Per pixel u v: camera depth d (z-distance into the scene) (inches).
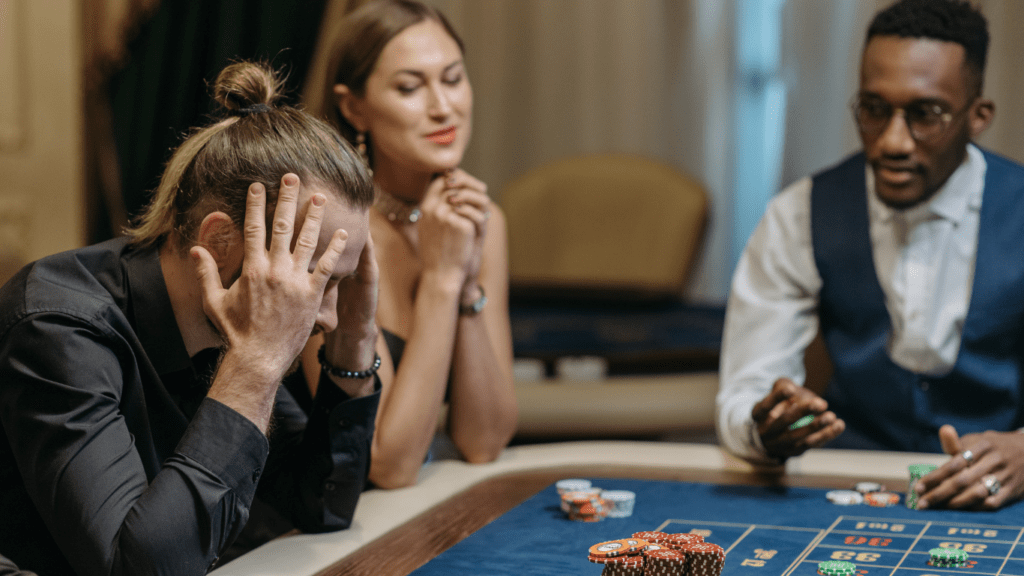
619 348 136.5
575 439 117.5
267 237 52.0
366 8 81.5
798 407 72.0
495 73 251.1
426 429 73.7
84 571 49.0
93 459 49.6
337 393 63.4
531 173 217.3
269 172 50.5
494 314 85.9
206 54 201.9
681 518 64.3
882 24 82.4
